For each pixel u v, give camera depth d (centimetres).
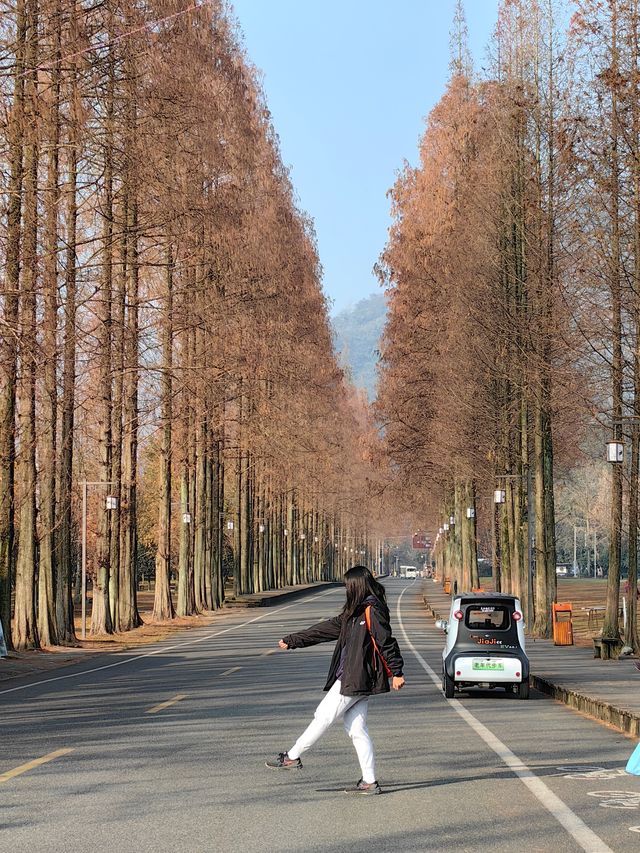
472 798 939
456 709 1736
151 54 2853
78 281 2966
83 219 3400
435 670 2506
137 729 1405
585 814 871
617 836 791
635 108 2459
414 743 1306
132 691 1956
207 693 1897
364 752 963
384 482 6284
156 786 991
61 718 1540
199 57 3406
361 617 969
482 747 1274
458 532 6831
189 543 5416
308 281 6134
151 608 7056
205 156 3453
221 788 981
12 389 2948
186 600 5372
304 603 7256
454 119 5147
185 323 3878
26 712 1627
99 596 3938
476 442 4712
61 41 2602
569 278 2848
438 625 2058
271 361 4634
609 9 2503
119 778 1033
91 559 7538
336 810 883
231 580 11219
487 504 6388
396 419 5684
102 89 2809
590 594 7825
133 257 3666
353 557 18912
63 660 2877
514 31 3628
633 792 973
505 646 1927
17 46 2469
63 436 3422
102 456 3884
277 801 921
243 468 7431
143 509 9031
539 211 3128
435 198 5250
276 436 5800
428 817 855
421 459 5703
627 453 3334
